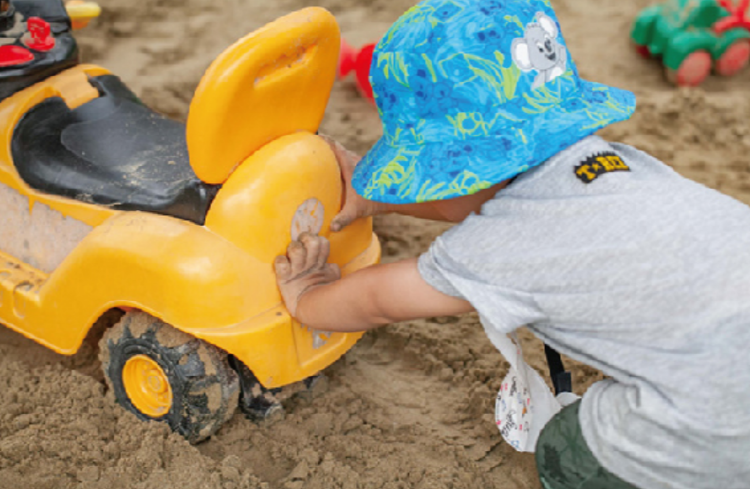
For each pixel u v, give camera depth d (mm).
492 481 1490
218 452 1511
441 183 1046
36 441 1465
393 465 1495
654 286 989
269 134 1334
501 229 1068
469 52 1051
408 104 1101
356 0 3566
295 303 1347
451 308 1127
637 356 1006
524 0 1108
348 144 2588
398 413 1644
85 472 1409
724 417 958
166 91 2842
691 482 997
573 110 1086
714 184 2416
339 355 1532
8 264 1604
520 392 1254
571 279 1017
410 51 1081
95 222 1451
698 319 973
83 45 3135
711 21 2975
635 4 3537
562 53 1114
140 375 1502
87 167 1499
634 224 1018
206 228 1322
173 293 1299
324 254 1383
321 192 1392
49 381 1632
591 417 1063
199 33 3275
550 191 1068
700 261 990
